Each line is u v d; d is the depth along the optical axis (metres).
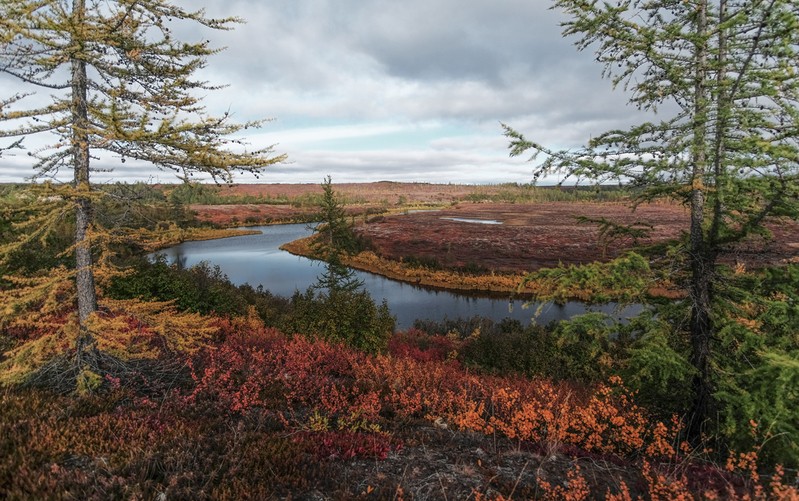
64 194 5.10
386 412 6.96
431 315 28.48
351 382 8.50
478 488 4.37
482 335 16.17
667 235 36.62
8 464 3.78
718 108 4.40
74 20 4.68
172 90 5.61
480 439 5.83
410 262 44.56
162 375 7.04
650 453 5.06
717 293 5.42
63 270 5.80
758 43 4.53
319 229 23.59
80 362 6.02
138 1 5.21
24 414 4.87
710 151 4.39
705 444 5.22
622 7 4.79
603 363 12.16
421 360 13.38
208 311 14.49
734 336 4.83
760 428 4.45
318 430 5.53
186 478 3.91
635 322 5.36
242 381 7.46
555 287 5.27
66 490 3.60
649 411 6.09
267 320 16.08
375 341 13.10
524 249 51.00
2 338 7.47
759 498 3.74
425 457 5.14
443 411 7.07
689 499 3.71
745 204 4.57
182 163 5.34
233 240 70.25
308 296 15.30
